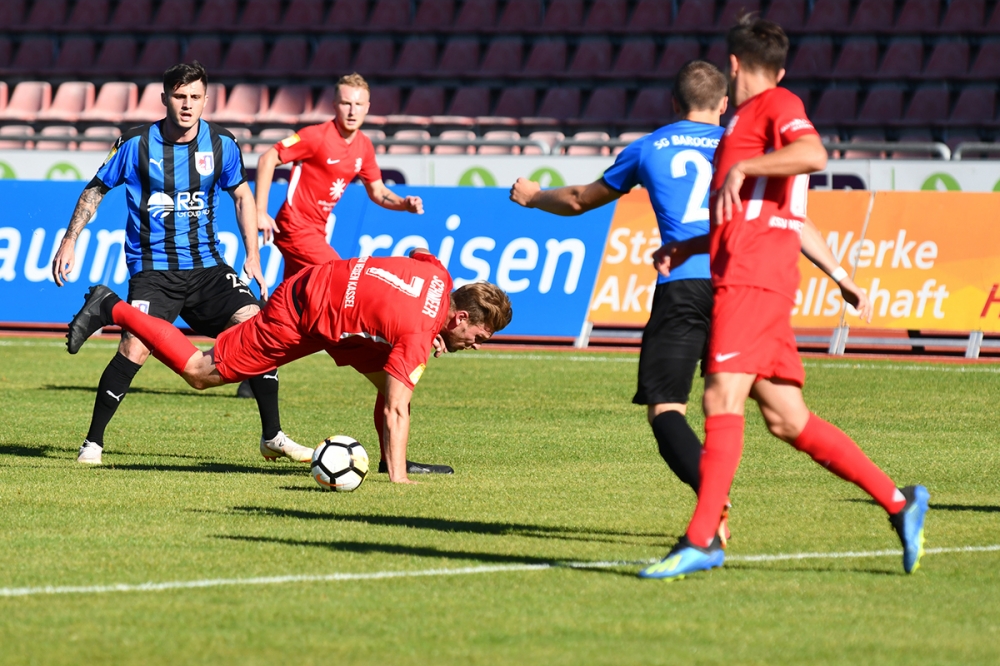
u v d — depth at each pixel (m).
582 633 12.73
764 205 14.84
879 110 70.50
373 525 18.22
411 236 49.38
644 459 25.44
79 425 29.50
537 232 48.78
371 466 24.44
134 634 12.46
